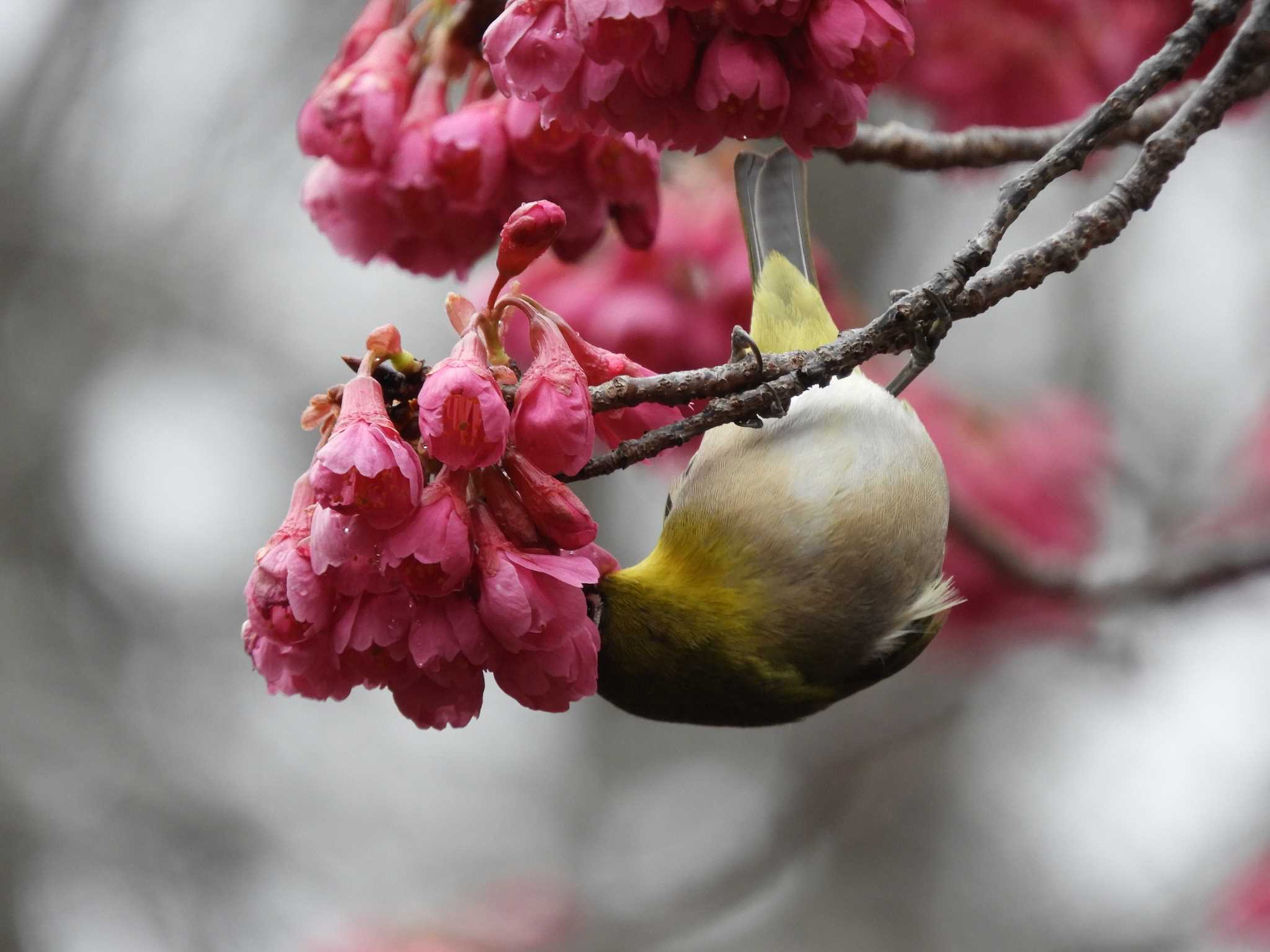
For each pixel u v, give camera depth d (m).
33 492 16.86
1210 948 12.41
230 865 16.17
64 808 15.85
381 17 5.60
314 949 13.80
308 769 17.73
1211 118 4.63
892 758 16.52
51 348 16.67
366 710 18.59
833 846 17.50
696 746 18.52
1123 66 7.76
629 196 5.38
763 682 5.84
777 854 14.44
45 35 15.43
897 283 14.05
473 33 5.48
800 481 5.75
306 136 5.33
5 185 15.80
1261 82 6.56
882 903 17.27
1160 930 14.24
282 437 18.14
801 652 5.86
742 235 7.17
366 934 13.94
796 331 5.97
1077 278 14.73
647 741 18.88
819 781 14.43
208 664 17.75
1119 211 4.57
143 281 16.67
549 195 5.34
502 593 3.88
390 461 3.73
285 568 4.01
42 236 16.05
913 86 7.99
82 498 17.16
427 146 5.29
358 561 3.90
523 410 3.95
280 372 17.88
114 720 16.72
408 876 16.72
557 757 19.16
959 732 16.86
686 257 7.13
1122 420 13.73
